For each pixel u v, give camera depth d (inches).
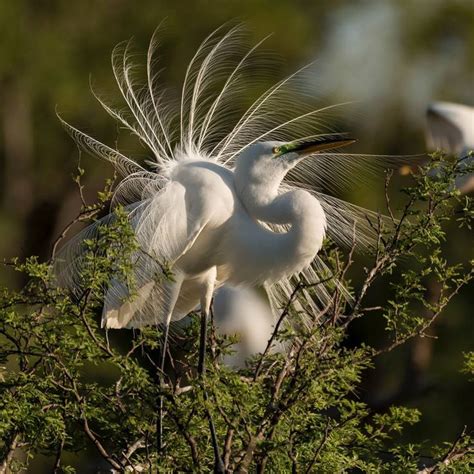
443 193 340.2
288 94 440.1
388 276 690.2
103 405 340.8
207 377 323.3
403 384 729.0
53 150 888.3
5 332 333.4
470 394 716.7
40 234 880.9
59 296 331.6
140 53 794.2
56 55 870.4
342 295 354.3
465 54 920.9
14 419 330.3
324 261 410.9
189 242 400.2
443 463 332.2
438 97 892.6
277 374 345.4
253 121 435.5
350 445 341.4
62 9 887.7
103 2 882.1
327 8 937.5
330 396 333.7
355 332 743.7
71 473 347.3
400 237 343.6
